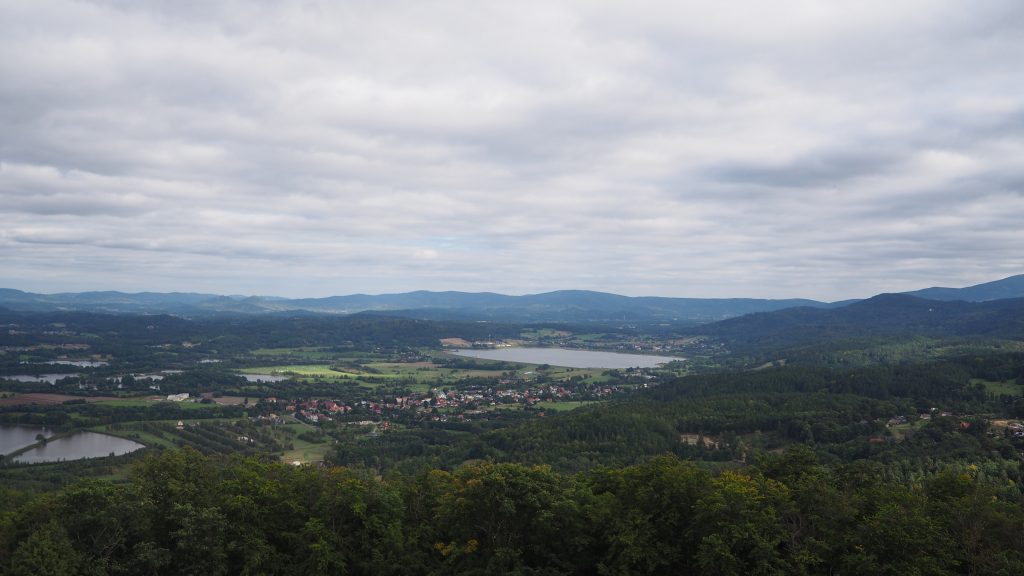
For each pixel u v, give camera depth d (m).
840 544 54.06
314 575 54.72
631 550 54.41
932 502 60.12
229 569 56.72
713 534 52.84
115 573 51.62
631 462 145.75
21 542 48.66
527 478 59.38
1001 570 49.69
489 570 55.47
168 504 56.84
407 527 61.75
